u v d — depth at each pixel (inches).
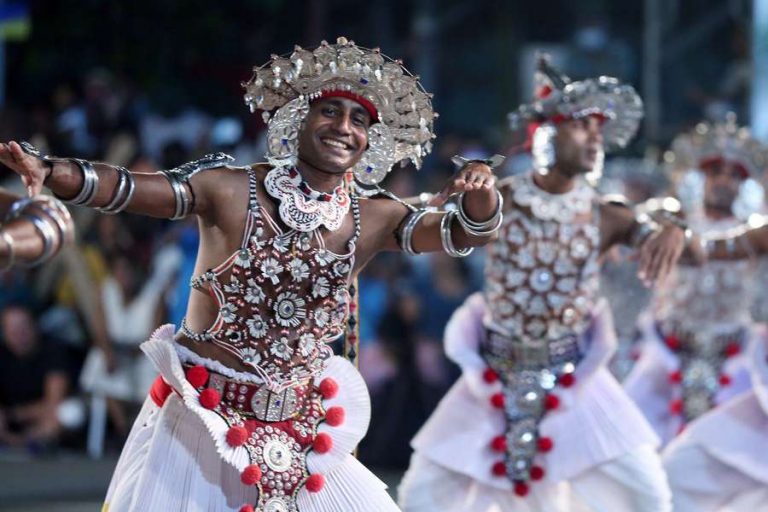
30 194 167.9
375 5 588.4
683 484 289.1
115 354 418.6
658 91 565.6
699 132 338.6
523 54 583.5
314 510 196.2
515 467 263.6
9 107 506.6
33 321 417.1
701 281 326.6
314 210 192.5
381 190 204.5
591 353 266.7
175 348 194.9
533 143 270.2
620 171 417.7
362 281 443.8
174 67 569.3
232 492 192.7
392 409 427.2
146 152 505.4
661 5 568.4
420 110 201.3
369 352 433.1
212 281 190.4
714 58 569.3
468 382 265.6
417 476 266.7
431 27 587.8
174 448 191.0
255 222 190.4
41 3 559.8
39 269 430.6
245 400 193.9
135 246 429.4
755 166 335.0
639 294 332.2
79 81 559.8
